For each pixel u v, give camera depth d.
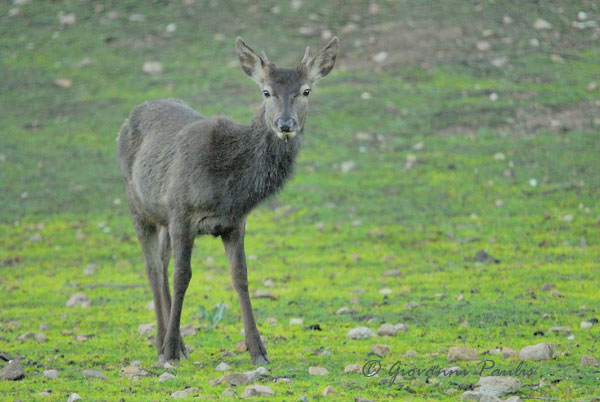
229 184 14.31
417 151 29.94
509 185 26.86
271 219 26.05
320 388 12.62
